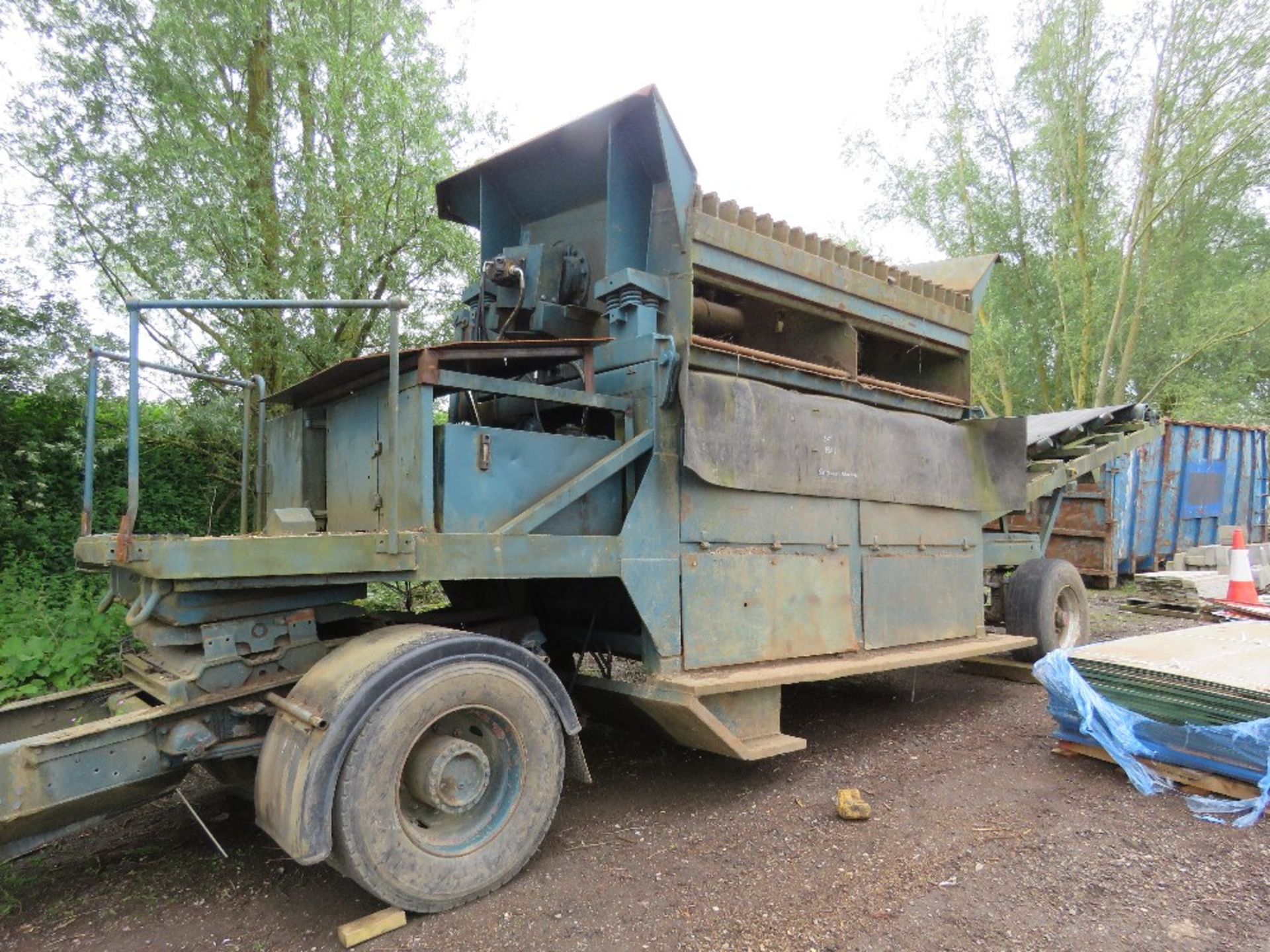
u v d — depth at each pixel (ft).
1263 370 69.97
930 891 10.00
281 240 28.68
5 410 27.17
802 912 9.49
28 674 17.87
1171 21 50.24
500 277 14.49
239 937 9.17
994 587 23.77
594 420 14.65
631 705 13.44
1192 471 41.57
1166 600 32.45
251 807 13.33
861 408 16.67
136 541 9.62
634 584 12.55
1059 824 12.19
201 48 28.07
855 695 20.90
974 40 58.85
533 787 10.55
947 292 20.11
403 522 11.21
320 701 9.32
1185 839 11.60
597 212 16.02
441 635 10.13
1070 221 57.06
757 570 14.30
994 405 68.08
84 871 11.05
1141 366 63.93
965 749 16.14
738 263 14.26
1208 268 62.54
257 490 15.75
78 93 27.07
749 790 13.82
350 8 30.58
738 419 13.85
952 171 61.87
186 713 9.77
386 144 29.27
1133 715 14.12
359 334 30.76
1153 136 52.37
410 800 9.99
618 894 10.01
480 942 8.91
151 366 13.61
